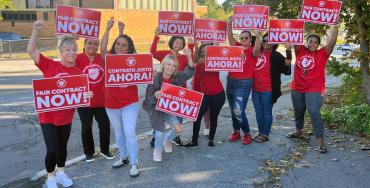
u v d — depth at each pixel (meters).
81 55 5.76
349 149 6.48
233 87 6.55
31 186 5.34
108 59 5.26
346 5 7.42
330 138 7.05
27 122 8.58
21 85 13.71
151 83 5.52
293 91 6.66
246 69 6.45
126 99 5.42
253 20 6.42
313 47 6.17
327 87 13.34
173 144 6.78
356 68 8.46
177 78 5.97
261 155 6.25
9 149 6.88
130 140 5.43
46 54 23.66
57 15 5.51
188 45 6.89
